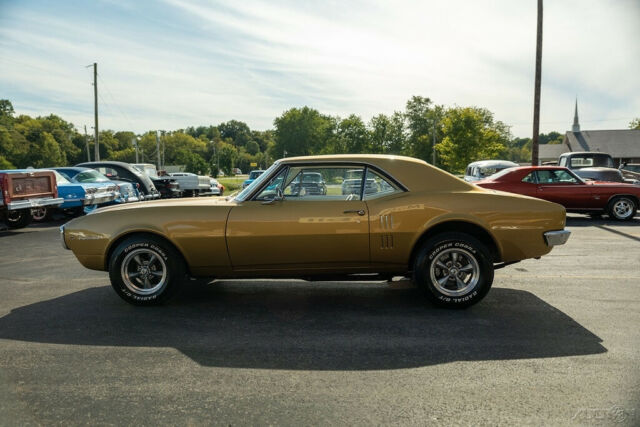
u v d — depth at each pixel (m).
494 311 4.57
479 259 4.51
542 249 4.66
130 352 3.56
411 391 2.88
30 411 2.65
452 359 3.38
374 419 2.54
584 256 7.44
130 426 2.49
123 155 142.25
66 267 7.06
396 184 4.67
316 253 4.62
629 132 65.31
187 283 5.88
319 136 114.75
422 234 4.57
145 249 4.71
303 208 4.61
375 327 4.12
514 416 2.56
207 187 28.45
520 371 3.15
